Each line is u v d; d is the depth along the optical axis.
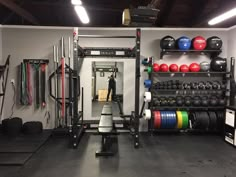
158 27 5.99
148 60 5.60
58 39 5.93
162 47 5.62
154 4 4.19
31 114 6.01
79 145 4.90
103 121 4.83
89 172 3.54
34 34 5.90
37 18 6.16
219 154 4.38
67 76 5.96
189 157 4.21
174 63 6.04
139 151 4.53
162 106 5.65
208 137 5.58
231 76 5.53
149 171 3.59
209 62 5.98
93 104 7.56
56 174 3.45
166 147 4.79
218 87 5.70
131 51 5.48
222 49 6.07
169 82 5.66
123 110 6.09
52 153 4.39
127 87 6.07
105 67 7.07
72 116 5.23
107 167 3.73
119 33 5.98
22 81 5.79
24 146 4.63
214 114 5.59
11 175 3.40
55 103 5.98
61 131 5.53
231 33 5.84
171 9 5.48
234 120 4.82
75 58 4.65
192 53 6.01
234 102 5.46
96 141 5.20
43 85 5.90
